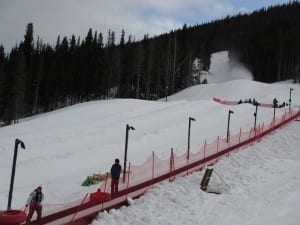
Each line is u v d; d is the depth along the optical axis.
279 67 125.44
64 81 99.56
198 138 39.19
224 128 44.28
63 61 104.75
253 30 165.75
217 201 19.56
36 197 15.20
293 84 110.19
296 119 48.44
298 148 33.78
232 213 17.84
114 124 46.59
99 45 104.25
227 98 87.69
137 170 25.27
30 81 96.50
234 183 22.78
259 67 137.25
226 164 27.41
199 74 127.75
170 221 16.47
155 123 47.50
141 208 17.77
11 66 95.00
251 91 92.94
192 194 20.27
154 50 110.44
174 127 44.09
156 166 26.33
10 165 28.92
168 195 19.67
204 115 52.50
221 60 172.88
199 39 179.50
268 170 26.03
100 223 15.50
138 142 36.97
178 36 135.88
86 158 30.91
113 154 32.53
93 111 56.97
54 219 15.62
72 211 16.53
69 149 35.19
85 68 100.81
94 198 17.47
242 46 160.12
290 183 23.03
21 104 84.44
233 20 197.50
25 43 109.81
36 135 41.34
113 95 106.62
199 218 17.06
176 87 115.06
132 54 106.62
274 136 37.97
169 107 58.62
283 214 17.72
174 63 108.19
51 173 26.95
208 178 21.36
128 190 19.91
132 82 104.81
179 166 26.02
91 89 100.06
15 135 42.25
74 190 22.30
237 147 33.06
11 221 13.97
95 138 39.56
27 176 26.09
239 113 54.81
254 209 18.42
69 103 103.56
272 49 132.88
